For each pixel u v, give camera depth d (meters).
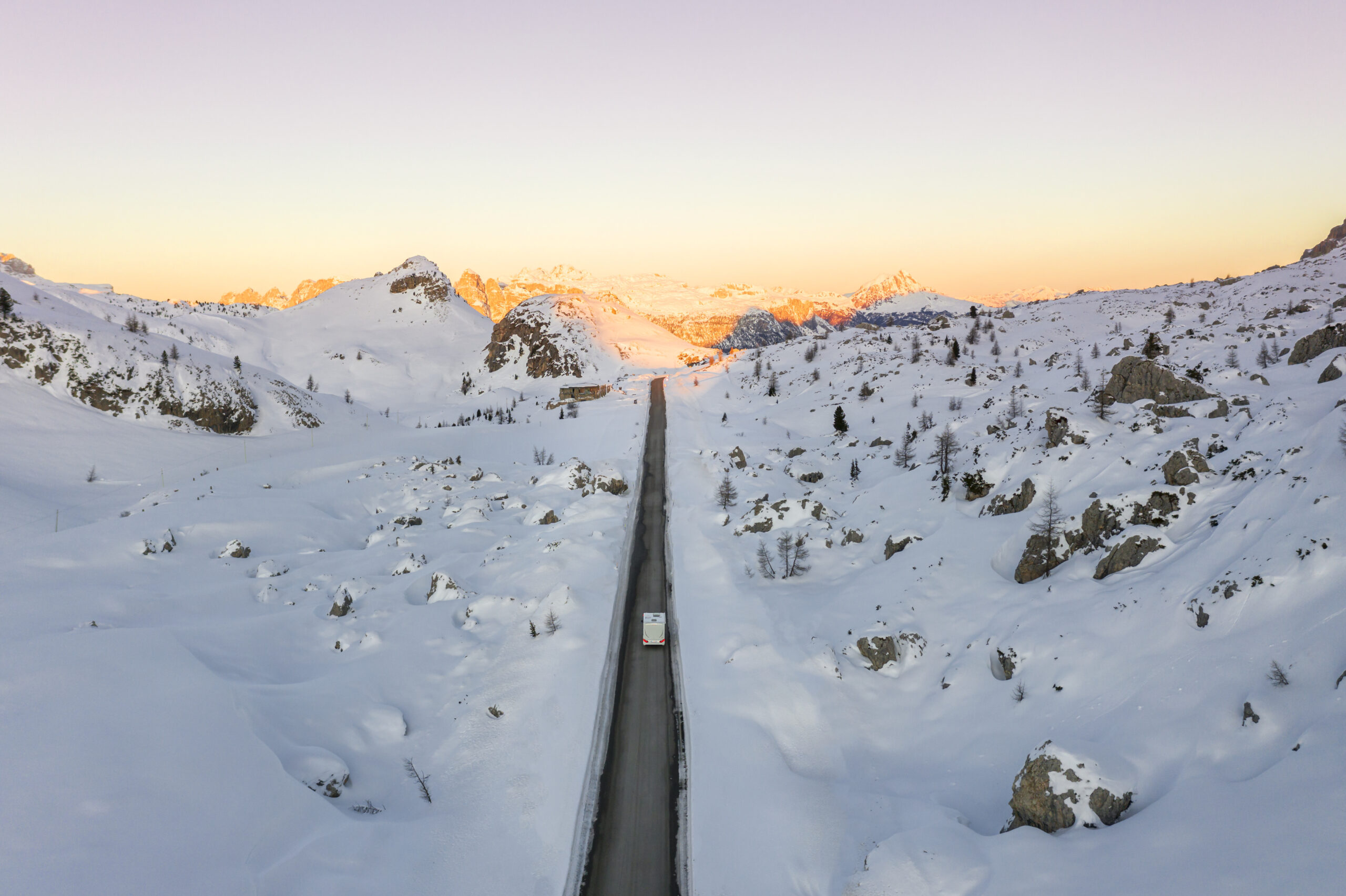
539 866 34.50
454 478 114.62
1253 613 32.69
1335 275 188.12
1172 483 50.34
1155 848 24.53
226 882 28.17
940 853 28.81
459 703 48.50
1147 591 39.53
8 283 175.88
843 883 30.64
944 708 42.00
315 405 179.62
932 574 54.91
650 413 179.12
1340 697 26.25
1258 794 24.31
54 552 66.06
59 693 36.97
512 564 73.25
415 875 32.22
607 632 58.81
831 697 45.41
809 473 103.50
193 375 150.50
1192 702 30.83
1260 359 91.12
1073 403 98.81
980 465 70.69
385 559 74.38
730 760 41.56
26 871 26.08
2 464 104.12
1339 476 36.38
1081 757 29.20
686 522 88.25
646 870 34.28
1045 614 43.44
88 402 135.38
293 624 56.16
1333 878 19.73
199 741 35.88
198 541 76.00
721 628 57.38
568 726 45.50
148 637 44.91
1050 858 26.62
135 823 29.91
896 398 150.50
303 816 33.78
